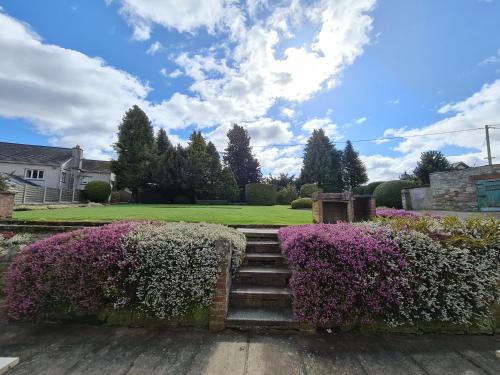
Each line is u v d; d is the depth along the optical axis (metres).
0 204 5.74
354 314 2.93
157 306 2.96
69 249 3.13
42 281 3.12
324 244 3.05
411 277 2.97
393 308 2.95
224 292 3.00
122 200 24.17
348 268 2.96
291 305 3.28
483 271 3.06
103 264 3.00
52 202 16.36
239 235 4.14
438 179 13.11
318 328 2.96
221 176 23.56
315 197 6.70
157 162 22.30
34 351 2.54
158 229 3.53
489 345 2.73
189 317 3.03
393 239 3.19
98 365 2.28
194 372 2.18
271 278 3.65
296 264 3.04
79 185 24.56
